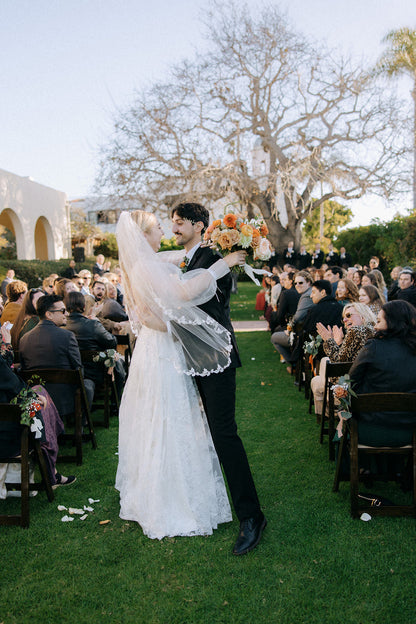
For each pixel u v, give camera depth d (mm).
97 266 12875
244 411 4949
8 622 2072
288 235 21281
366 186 17438
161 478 2666
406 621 2029
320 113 18562
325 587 2248
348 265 17531
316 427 4430
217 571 2375
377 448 2846
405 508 2836
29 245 19328
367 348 2828
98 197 17984
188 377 2725
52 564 2455
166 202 18109
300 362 5668
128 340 5453
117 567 2424
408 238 17750
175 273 2576
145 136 17016
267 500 3082
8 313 5496
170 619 2074
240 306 15320
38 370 3602
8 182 17531
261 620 2055
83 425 4602
